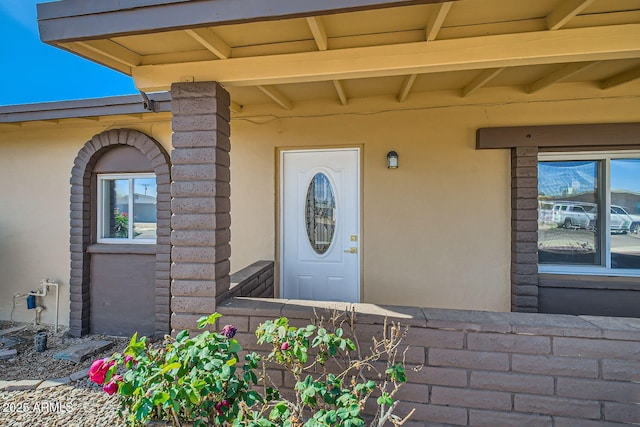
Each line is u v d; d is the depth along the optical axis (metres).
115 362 1.64
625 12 1.86
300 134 3.63
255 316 2.16
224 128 2.42
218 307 2.22
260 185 3.73
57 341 4.09
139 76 2.39
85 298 4.33
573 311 3.14
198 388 1.42
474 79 2.95
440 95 3.37
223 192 2.39
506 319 1.87
